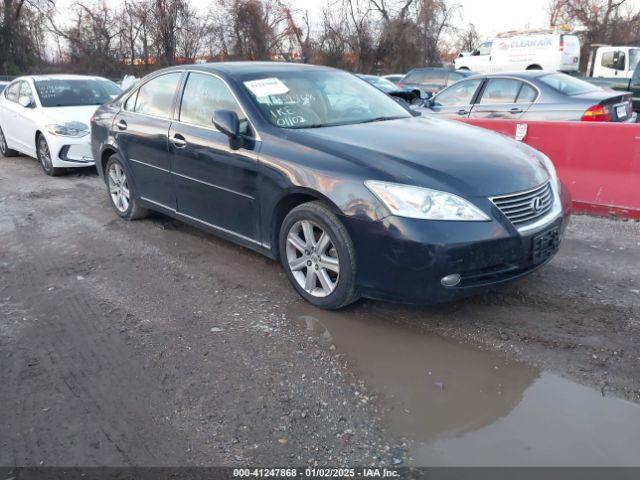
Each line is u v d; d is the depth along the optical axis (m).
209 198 4.68
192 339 3.65
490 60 22.70
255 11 30.20
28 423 2.90
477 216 3.37
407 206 3.36
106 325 3.88
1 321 3.97
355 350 3.47
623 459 2.55
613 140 5.85
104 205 6.93
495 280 3.53
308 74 4.94
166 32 29.14
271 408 2.95
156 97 5.39
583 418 2.83
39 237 5.78
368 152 3.73
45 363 3.44
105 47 29.66
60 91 9.52
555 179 4.09
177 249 5.30
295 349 3.49
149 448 2.70
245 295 4.28
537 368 3.25
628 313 3.80
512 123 6.53
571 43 21.12
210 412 2.94
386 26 33.44
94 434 2.81
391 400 3.00
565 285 4.25
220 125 4.16
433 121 4.73
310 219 3.79
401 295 3.49
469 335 3.60
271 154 4.02
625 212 5.83
